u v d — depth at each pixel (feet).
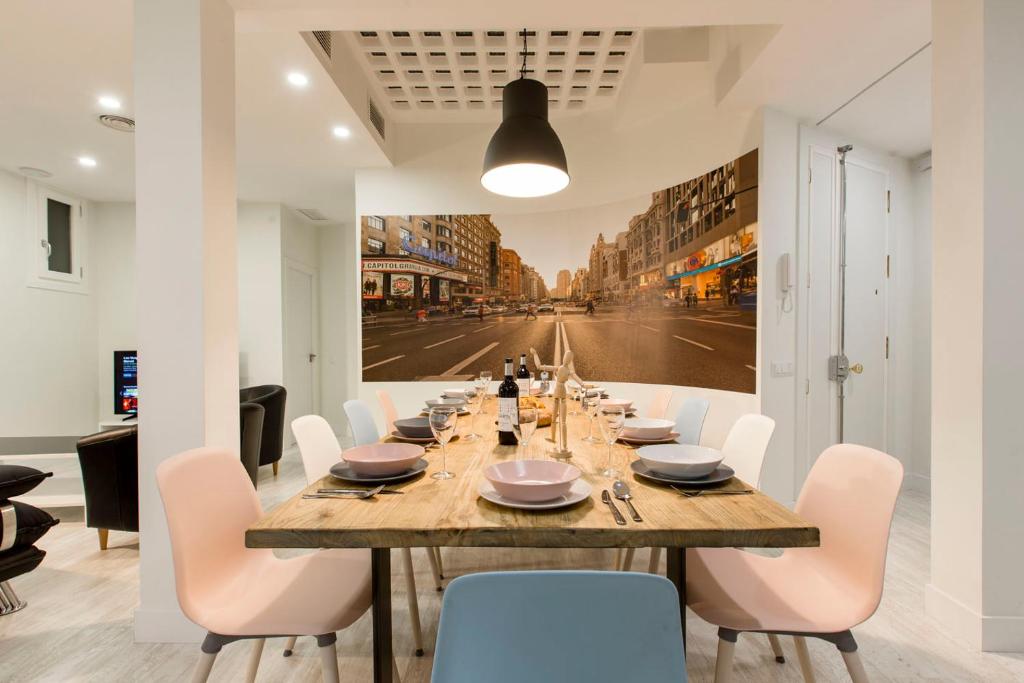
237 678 5.76
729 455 6.49
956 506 6.61
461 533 3.55
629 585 2.19
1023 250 6.22
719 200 12.02
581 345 15.37
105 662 6.11
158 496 6.65
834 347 11.78
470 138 15.72
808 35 8.45
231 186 7.35
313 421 6.52
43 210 15.98
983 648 6.16
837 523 4.63
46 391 16.07
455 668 2.22
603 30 11.30
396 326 15.87
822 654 6.14
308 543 3.54
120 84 10.12
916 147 12.48
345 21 8.00
